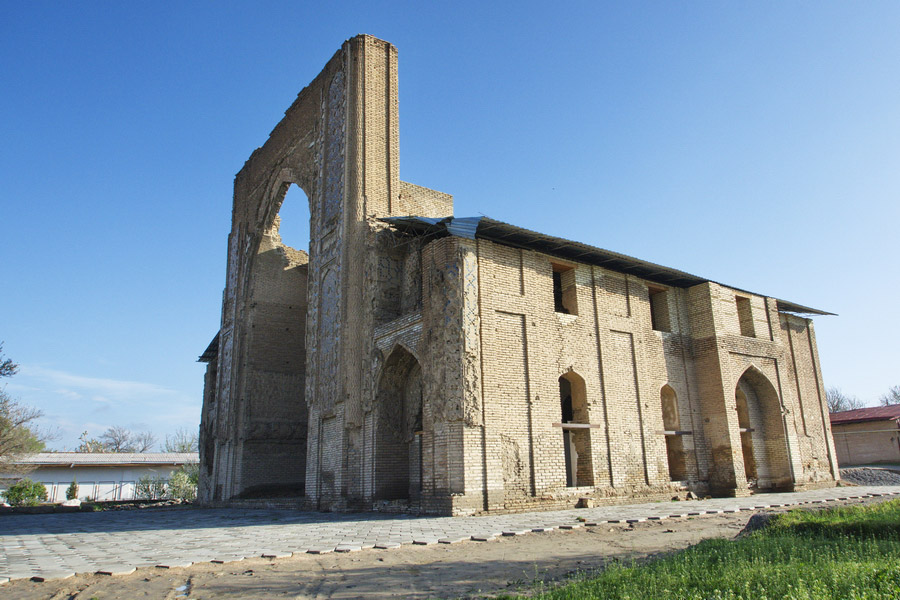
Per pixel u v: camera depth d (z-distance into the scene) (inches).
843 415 1432.1
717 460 802.8
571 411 796.6
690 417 819.4
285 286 1168.2
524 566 310.5
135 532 527.2
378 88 855.7
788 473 855.1
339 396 753.0
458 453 583.5
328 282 844.0
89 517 831.1
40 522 730.8
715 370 826.8
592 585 234.4
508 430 623.5
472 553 356.5
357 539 413.7
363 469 701.3
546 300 705.0
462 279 630.5
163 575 300.8
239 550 374.0
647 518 512.4
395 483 689.6
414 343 660.7
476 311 633.6
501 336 649.6
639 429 753.6
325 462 786.2
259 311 1127.6
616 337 772.6
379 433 695.1
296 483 1075.3
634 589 218.1
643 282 829.8
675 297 868.6
